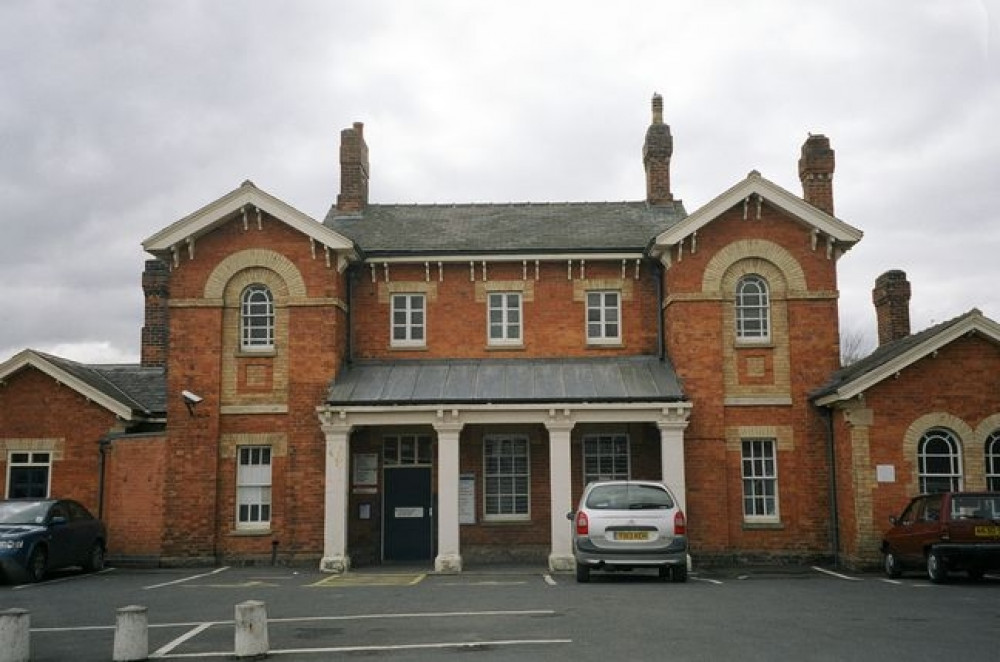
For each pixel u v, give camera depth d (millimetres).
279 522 21703
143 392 25406
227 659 9914
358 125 26828
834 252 22406
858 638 10422
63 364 23953
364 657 9766
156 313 28438
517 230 25078
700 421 21766
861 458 19938
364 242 24250
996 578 17812
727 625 11391
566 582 17219
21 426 23141
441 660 9453
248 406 22031
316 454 21750
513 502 23016
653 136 27016
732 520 21609
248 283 22438
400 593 15578
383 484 23078
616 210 26672
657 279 23688
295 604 14297
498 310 23891
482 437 23188
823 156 24266
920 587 16000
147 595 15742
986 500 16953
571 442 23109
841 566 20891
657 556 16250
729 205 22203
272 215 22312
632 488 16797
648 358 23359
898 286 27578
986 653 9477
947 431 20109
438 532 20953
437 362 23391
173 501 21734
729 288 22391
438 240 24344
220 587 16969
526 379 22188
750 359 22172
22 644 9742
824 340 22141
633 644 10109
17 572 17641
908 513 18297
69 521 19594
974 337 20141
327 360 22062
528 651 9805
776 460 21844
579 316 23656
